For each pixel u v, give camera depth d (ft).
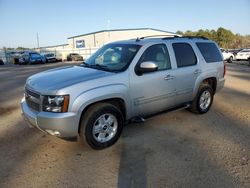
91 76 13.75
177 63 17.40
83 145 14.55
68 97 12.39
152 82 15.64
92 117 13.28
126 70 14.55
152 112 16.42
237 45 267.18
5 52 142.41
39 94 12.85
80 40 219.41
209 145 14.55
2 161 12.81
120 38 189.98
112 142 14.37
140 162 12.64
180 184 10.77
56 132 12.60
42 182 11.02
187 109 21.44
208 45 20.43
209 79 20.66
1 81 42.83
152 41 16.43
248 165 12.27
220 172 11.65
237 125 17.92
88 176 11.47
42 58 110.11
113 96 13.80
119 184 10.84
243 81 39.42
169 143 14.83
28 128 17.37
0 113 21.31
